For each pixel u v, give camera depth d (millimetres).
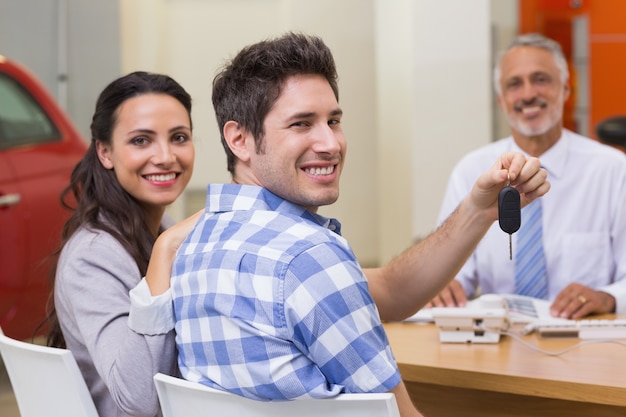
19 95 5152
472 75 7250
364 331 1798
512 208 2229
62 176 5129
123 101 2617
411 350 2682
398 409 1753
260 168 1996
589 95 7754
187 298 1978
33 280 4977
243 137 2035
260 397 1816
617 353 2578
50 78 8133
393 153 7914
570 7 7711
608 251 3643
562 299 3055
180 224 2139
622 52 7723
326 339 1770
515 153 2305
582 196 3652
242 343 1830
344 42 8516
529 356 2568
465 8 7215
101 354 2211
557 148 3691
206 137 8492
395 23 7738
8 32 8117
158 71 8328
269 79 1962
